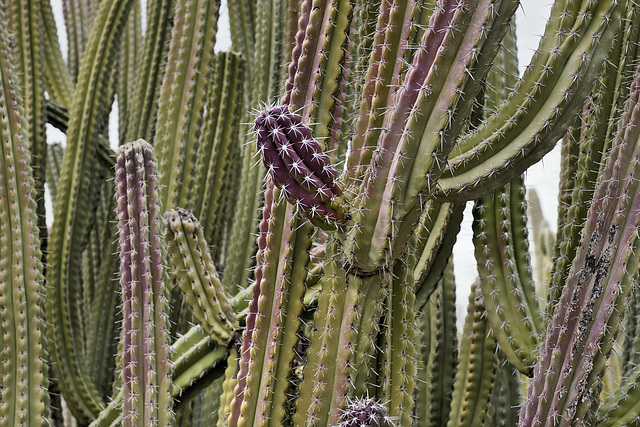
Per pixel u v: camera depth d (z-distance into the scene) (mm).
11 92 2801
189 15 3246
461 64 2326
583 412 2504
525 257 2820
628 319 2975
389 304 2477
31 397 2740
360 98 2598
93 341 3648
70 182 3434
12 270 2748
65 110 3709
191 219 2822
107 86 3506
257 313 2494
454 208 2799
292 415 2539
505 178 2490
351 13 2512
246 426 2494
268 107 2381
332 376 2434
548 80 2449
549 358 2516
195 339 2869
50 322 3330
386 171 2379
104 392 3666
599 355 2496
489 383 2945
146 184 2664
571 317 2500
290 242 2477
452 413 2959
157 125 3271
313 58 2521
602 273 2482
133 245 2641
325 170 2385
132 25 4039
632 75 2664
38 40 3465
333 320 2434
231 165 3461
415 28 2400
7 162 2766
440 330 3055
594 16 2430
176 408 2883
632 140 2471
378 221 2391
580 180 2758
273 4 3357
